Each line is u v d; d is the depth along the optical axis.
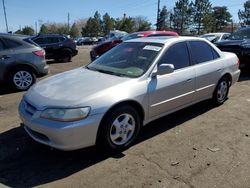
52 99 3.74
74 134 3.57
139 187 3.31
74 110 3.57
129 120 4.14
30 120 3.76
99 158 3.93
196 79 5.12
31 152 4.12
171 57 4.80
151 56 4.64
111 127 3.91
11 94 7.50
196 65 5.21
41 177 3.53
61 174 3.58
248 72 9.66
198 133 4.71
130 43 5.25
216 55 5.79
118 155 4.01
